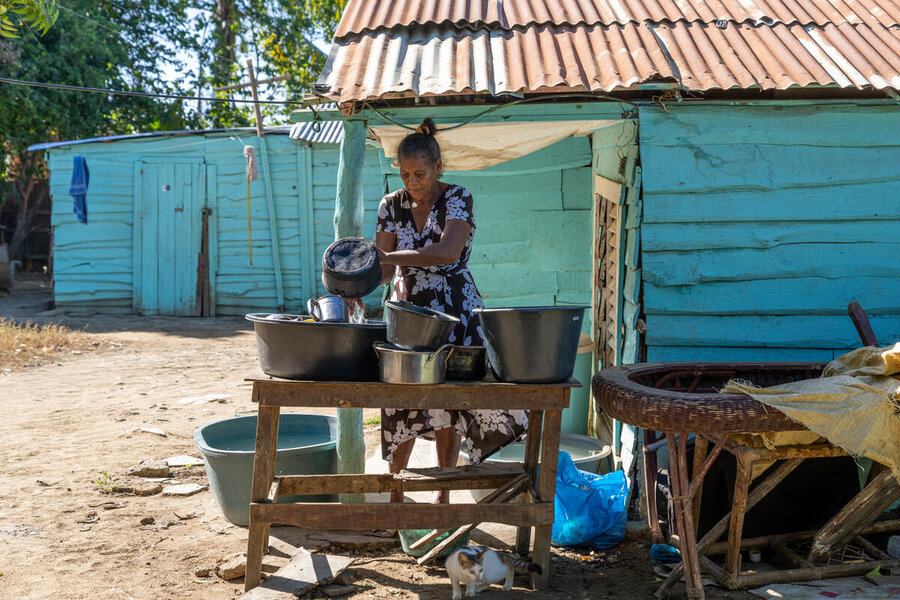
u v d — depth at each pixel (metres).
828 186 4.39
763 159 4.39
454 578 3.34
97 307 14.17
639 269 4.51
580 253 6.61
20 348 9.95
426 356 3.09
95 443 5.92
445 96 4.25
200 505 4.62
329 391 3.21
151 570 3.67
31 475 5.11
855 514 3.50
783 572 3.48
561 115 4.33
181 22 21.89
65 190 13.94
